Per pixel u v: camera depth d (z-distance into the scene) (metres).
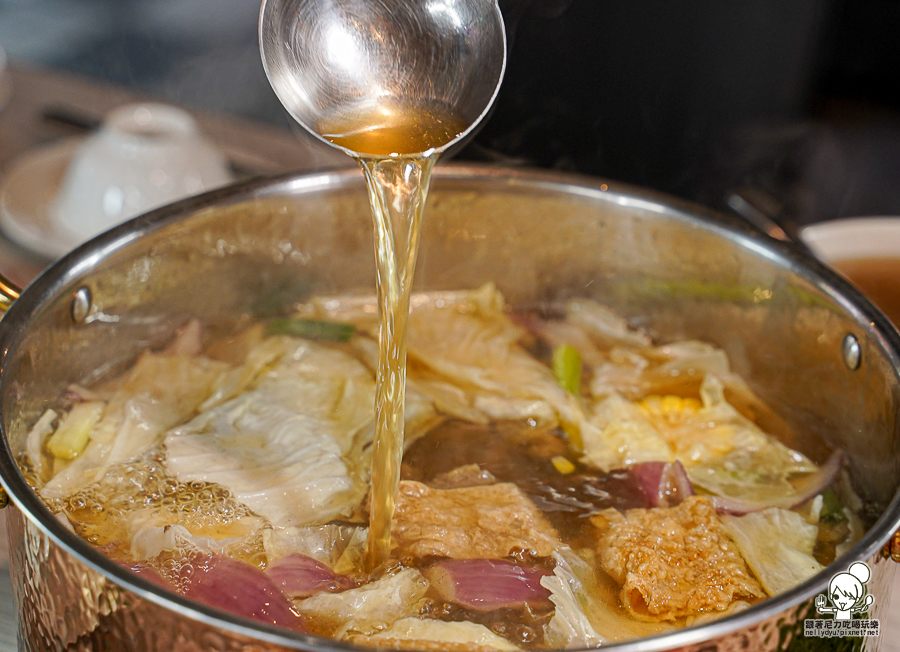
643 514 0.60
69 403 0.64
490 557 0.58
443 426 0.66
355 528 0.60
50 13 1.68
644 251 0.69
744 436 0.65
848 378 0.63
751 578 0.58
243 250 0.67
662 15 1.08
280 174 0.67
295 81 0.60
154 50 1.55
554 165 0.95
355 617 0.56
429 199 0.69
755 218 0.81
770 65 1.19
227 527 0.59
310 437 0.63
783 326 0.66
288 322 0.71
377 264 0.61
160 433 0.64
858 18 1.54
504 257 0.71
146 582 0.49
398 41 0.61
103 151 0.83
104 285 0.63
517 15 0.98
